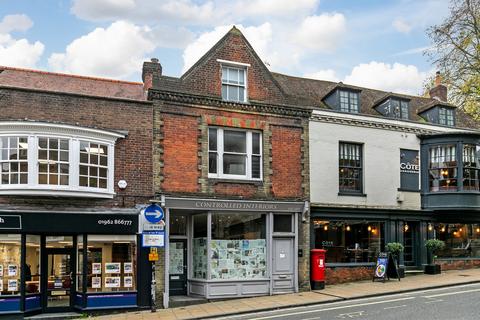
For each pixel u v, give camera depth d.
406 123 20.55
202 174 16.11
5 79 15.72
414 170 20.77
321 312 12.84
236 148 17.00
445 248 21.17
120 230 14.66
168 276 15.40
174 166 15.75
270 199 16.97
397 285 16.91
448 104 22.42
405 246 20.42
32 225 13.80
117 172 15.05
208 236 16.08
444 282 17.00
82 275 14.43
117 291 14.62
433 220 20.86
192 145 16.11
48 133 13.92
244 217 16.86
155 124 15.64
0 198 13.72
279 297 15.89
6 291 13.77
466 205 19.98
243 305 14.62
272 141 17.42
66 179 14.09
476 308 12.20
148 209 14.55
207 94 16.48
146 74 16.53
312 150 18.39
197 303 15.48
